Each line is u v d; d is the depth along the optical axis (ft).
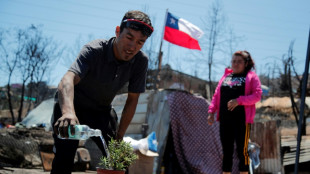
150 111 21.40
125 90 27.89
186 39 31.78
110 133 8.09
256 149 19.54
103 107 8.10
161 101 20.77
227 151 13.25
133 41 6.66
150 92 21.84
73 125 5.15
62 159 7.02
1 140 16.74
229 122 13.25
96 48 7.10
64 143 7.07
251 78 13.26
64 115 5.32
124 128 8.25
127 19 6.65
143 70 8.00
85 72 6.89
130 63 7.58
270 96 59.93
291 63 56.70
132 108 8.23
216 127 21.43
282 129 45.88
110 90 7.72
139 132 21.56
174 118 19.80
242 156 12.77
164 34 32.14
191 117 20.59
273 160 24.32
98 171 6.06
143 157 16.05
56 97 7.52
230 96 13.43
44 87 80.28
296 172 13.64
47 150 16.88
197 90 69.67
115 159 6.18
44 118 32.94
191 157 19.99
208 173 19.92
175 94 20.34
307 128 46.21
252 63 13.80
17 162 16.63
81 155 18.66
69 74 6.53
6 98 93.04
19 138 17.60
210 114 14.47
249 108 13.03
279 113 52.95
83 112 7.89
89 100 7.75
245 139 12.84
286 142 29.60
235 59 13.74
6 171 14.02
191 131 20.42
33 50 68.03
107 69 7.32
